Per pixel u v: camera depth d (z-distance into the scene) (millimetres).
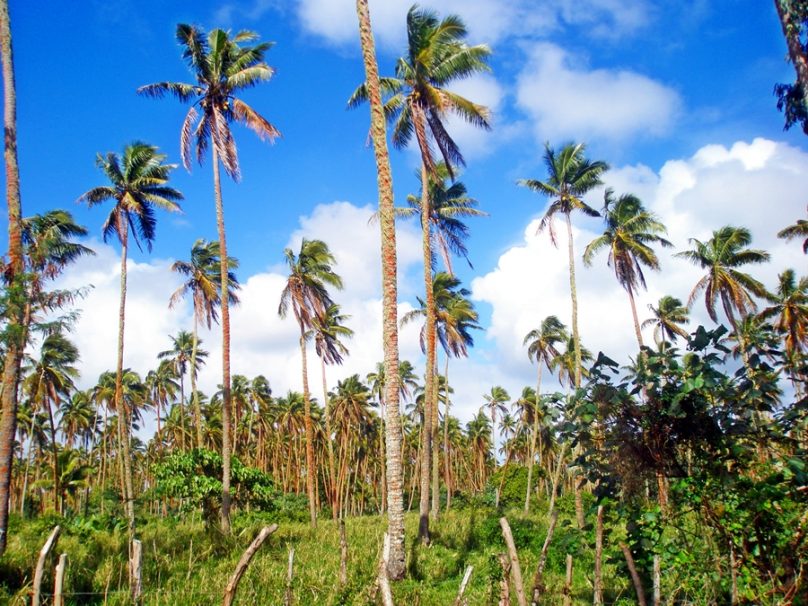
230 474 18828
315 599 8883
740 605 4980
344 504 52062
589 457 6633
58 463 31578
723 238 29828
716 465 5543
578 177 25234
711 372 5504
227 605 4617
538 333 39406
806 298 29172
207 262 32375
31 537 14922
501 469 45031
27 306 11195
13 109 11945
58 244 13711
